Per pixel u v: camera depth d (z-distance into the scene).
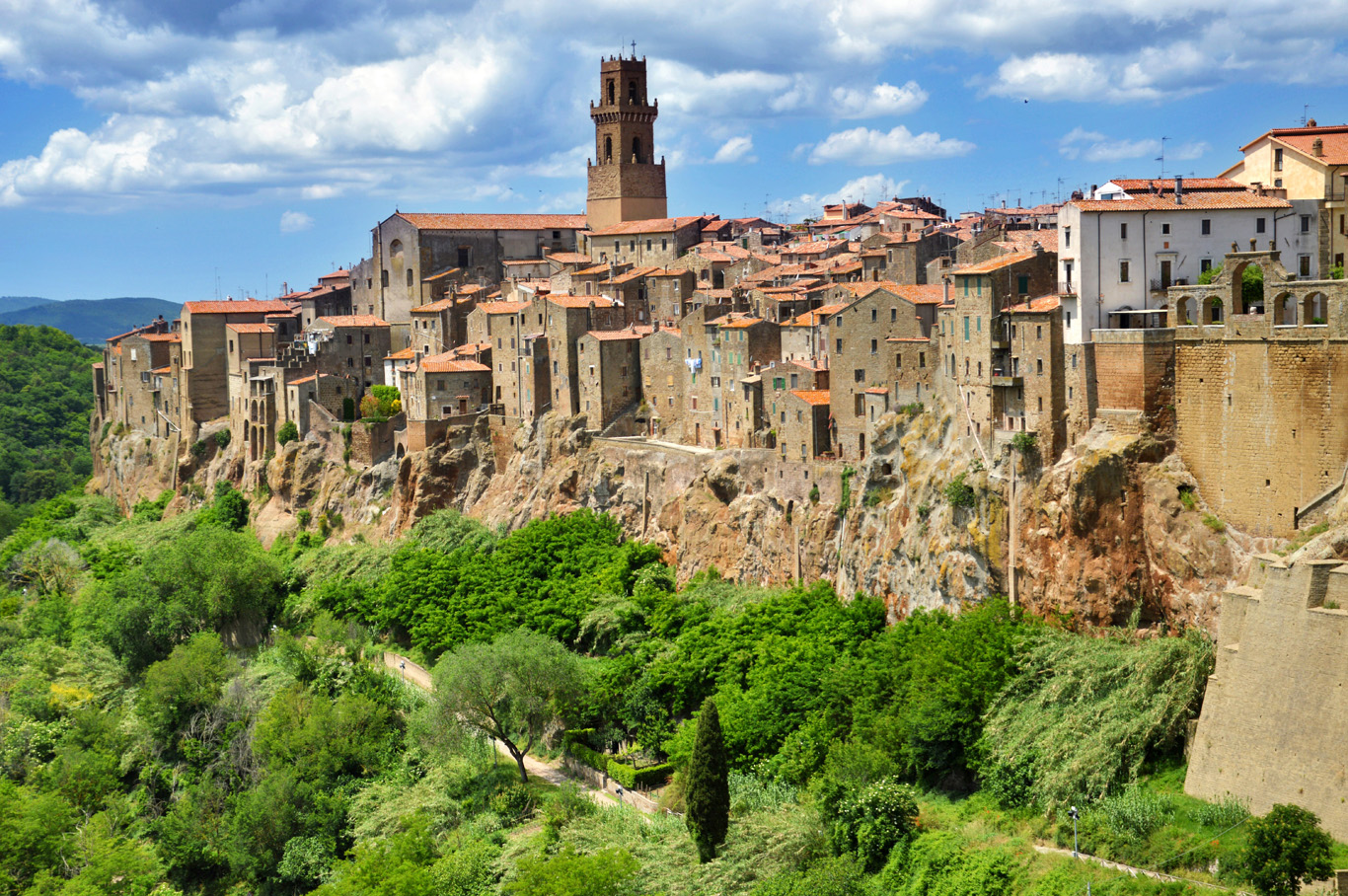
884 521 164.00
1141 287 142.00
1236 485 126.50
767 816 125.50
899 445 165.00
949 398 159.50
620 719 159.75
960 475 151.62
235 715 181.38
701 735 127.00
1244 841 101.94
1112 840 109.56
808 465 179.38
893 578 160.00
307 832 155.88
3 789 160.88
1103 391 138.12
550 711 158.50
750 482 190.25
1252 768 107.75
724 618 169.75
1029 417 144.62
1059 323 141.88
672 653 163.88
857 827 122.44
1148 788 113.69
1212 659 118.00
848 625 156.88
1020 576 142.50
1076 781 115.69
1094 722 119.31
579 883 119.94
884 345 170.50
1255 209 145.88
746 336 195.75
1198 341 130.12
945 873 113.88
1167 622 130.50
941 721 126.69
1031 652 128.25
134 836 166.25
